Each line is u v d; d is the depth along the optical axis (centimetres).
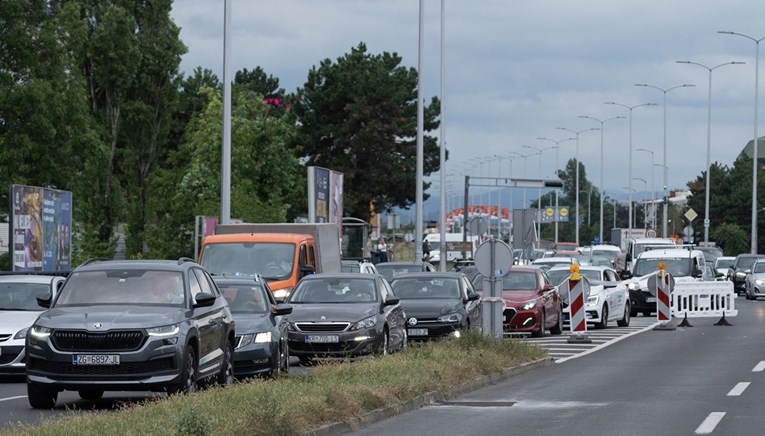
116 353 3869
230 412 3150
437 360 4828
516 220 11431
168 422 2950
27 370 3938
